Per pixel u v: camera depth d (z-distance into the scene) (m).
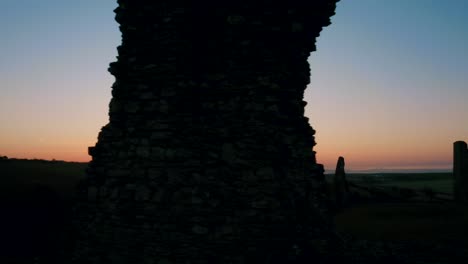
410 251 12.22
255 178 10.01
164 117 10.47
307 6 11.40
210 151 10.27
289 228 10.10
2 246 11.99
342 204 21.55
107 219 10.53
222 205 9.85
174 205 9.95
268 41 10.86
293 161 11.01
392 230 15.77
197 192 9.93
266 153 10.19
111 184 10.70
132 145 10.67
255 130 10.25
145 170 10.40
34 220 13.73
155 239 9.93
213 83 10.71
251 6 10.81
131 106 10.86
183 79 10.56
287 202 10.24
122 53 11.30
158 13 10.89
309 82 11.75
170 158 10.22
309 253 10.12
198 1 10.88
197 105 10.62
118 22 11.45
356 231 15.66
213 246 9.65
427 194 24.47
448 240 13.86
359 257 11.12
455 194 23.44
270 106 10.52
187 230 9.79
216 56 10.84
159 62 10.76
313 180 11.47
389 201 23.52
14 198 15.18
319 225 10.80
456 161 23.48
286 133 11.00
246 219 9.79
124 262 10.12
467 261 11.38
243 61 10.64
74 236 11.07
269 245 9.79
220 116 10.49
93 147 11.35
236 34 10.72
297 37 11.25
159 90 10.66
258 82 10.52
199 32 10.90
